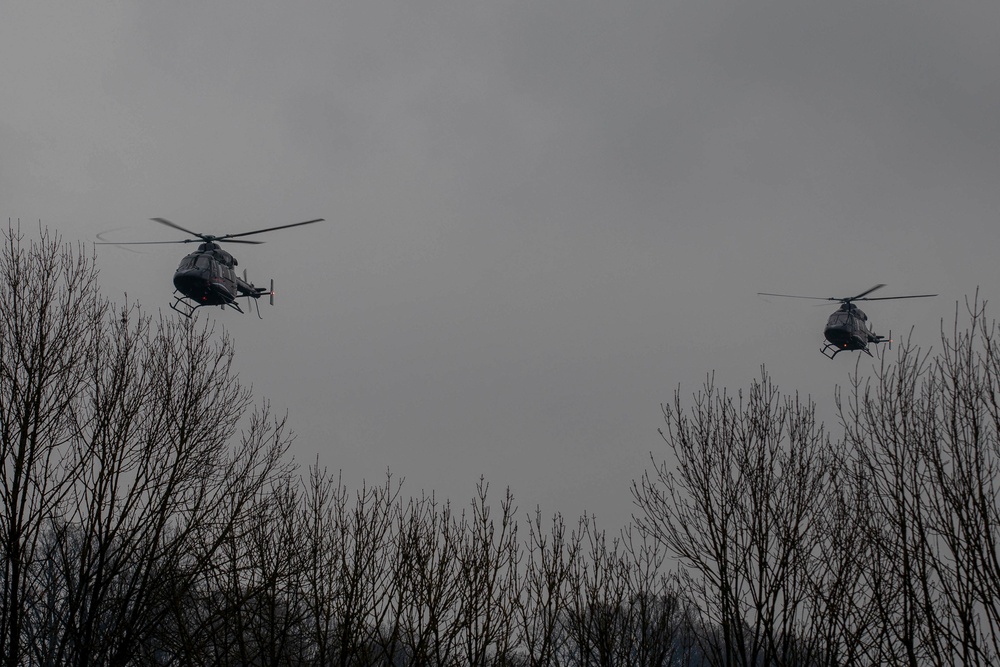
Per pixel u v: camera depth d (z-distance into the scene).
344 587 70.44
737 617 68.38
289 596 71.62
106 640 69.00
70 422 75.44
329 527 73.94
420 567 70.19
